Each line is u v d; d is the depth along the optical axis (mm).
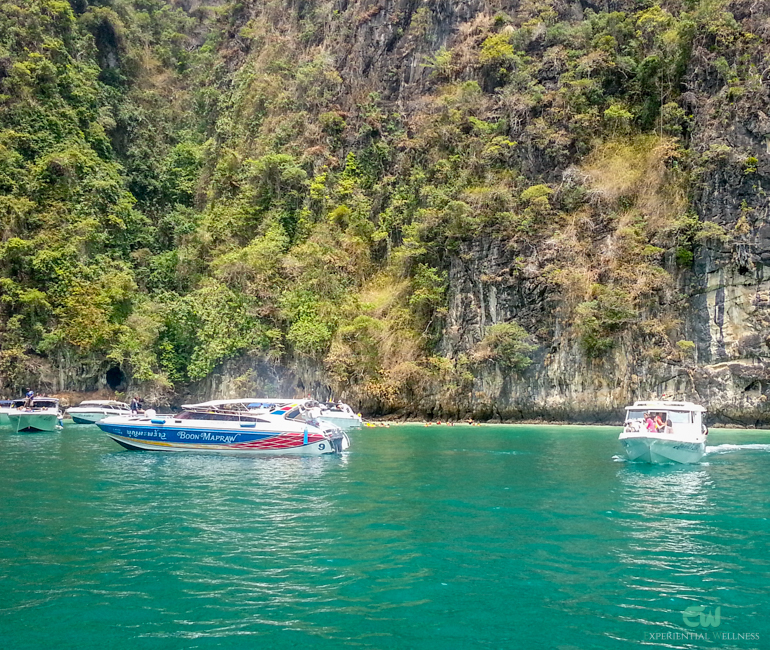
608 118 52531
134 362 51938
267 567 11078
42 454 26797
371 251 57906
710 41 49875
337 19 71750
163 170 69188
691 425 25125
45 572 10719
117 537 12867
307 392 51500
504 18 61219
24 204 54156
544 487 19172
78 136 61562
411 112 62531
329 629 8625
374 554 11867
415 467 23422
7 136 56875
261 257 55562
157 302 57469
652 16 54469
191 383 55219
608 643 8312
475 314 50406
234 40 80812
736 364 43844
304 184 60812
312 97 66438
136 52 77250
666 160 48469
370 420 50219
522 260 49094
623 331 45812
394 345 50844
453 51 62625
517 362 47438
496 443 32531
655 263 46656
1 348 49875
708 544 12727
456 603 9578
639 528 13984
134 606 9312
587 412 46375
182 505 16094
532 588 10203
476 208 51500
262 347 52312
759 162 45469
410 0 68250
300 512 15352
